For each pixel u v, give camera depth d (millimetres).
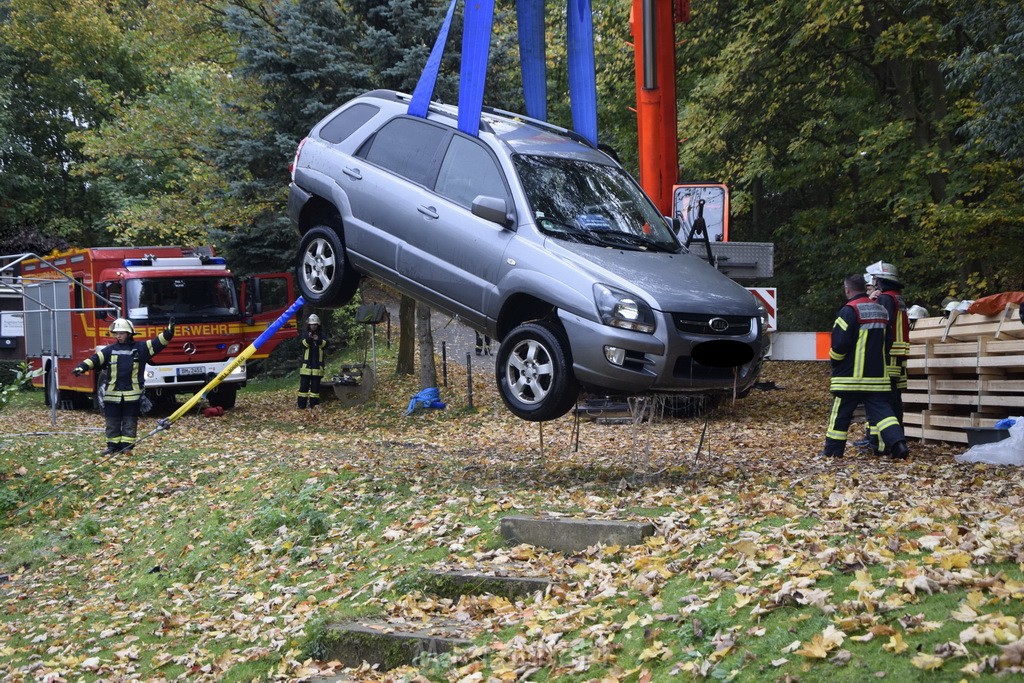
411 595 6547
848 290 10219
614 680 4602
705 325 7855
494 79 19141
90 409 22781
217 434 16922
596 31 23984
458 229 8578
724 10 21484
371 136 9555
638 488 8625
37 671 6938
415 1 18953
